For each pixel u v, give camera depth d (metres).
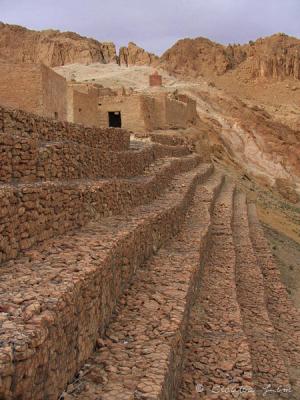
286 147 71.75
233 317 11.00
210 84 102.25
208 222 17.97
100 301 7.64
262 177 59.88
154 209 14.51
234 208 29.19
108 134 17.05
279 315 16.38
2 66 18.52
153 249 12.77
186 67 139.25
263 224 32.50
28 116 11.62
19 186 8.36
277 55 134.75
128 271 10.11
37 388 5.04
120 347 7.27
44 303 5.78
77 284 6.56
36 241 8.62
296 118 83.25
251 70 133.62
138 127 33.94
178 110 43.03
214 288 13.22
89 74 106.06
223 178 38.44
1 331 5.02
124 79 97.50
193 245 14.09
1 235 7.37
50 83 20.05
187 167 28.62
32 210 8.42
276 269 20.62
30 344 4.86
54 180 11.30
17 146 9.58
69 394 5.85
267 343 12.24
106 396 5.85
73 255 8.12
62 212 9.80
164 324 8.12
